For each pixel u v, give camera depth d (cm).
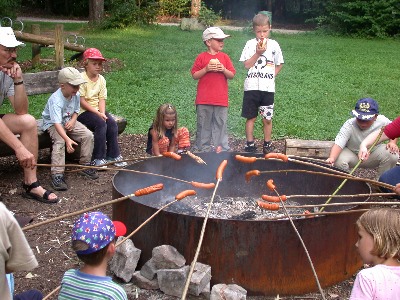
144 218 218
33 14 1557
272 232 205
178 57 823
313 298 213
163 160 285
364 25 1270
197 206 287
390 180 289
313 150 363
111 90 570
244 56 383
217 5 1627
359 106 302
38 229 268
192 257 211
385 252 142
